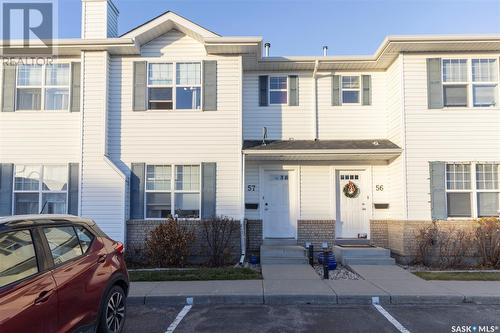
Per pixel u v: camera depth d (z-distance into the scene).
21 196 11.67
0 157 11.70
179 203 11.76
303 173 12.85
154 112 11.85
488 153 11.35
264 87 13.15
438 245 10.93
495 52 11.55
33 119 11.79
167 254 10.51
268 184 12.90
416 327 5.95
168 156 11.75
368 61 12.45
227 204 11.60
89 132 11.55
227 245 11.16
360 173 12.89
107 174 11.45
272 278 8.83
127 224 11.48
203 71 11.93
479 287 7.96
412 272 9.63
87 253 4.89
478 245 10.66
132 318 6.43
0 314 3.35
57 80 11.97
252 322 6.21
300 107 13.08
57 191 11.68
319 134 12.95
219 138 11.77
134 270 9.95
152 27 11.56
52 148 11.72
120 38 11.41
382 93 12.99
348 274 9.54
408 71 11.59
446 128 11.41
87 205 11.36
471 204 11.30
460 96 11.59
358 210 12.78
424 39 11.04
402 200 11.36
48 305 3.88
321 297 7.32
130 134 11.80
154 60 12.00
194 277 8.82
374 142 12.40
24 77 11.94
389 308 7.00
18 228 4.00
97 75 11.70
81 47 11.56
